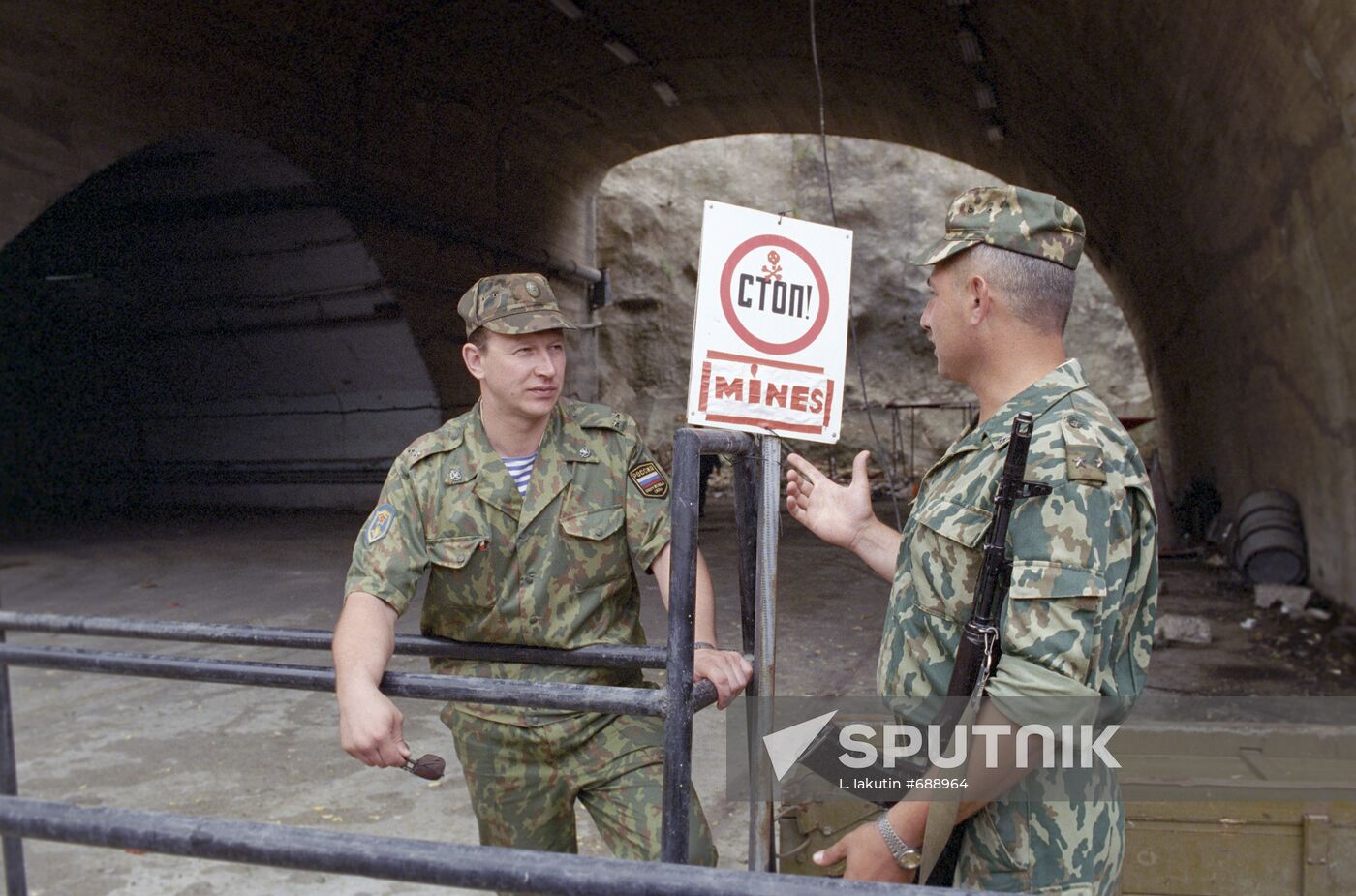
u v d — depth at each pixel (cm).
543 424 204
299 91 1086
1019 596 132
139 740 447
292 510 1462
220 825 112
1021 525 136
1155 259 1178
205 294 1359
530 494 198
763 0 1127
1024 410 145
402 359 1332
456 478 197
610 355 1980
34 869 320
